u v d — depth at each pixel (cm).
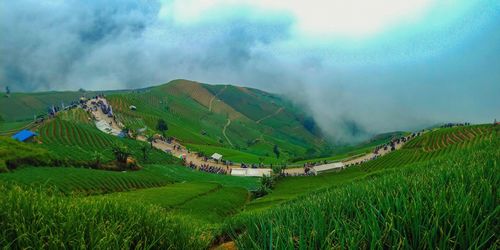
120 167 10575
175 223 793
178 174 12112
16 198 633
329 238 436
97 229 573
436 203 436
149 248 618
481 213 412
